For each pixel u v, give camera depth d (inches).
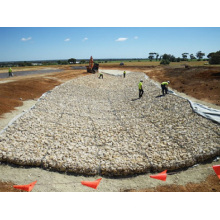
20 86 674.8
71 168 229.5
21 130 319.3
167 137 310.3
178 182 213.5
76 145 286.0
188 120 355.6
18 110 449.7
